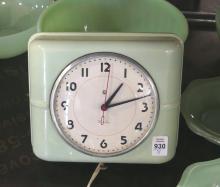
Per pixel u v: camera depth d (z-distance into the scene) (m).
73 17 0.85
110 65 0.65
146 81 0.66
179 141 0.77
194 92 0.82
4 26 1.00
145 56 0.65
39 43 0.64
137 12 0.88
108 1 0.86
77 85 0.66
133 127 0.67
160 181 0.69
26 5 1.00
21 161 0.72
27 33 0.89
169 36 0.65
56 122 0.67
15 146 0.74
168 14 0.87
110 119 0.67
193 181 0.65
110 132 0.67
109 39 0.65
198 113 0.81
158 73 0.65
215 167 0.66
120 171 0.71
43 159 0.69
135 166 0.71
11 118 0.80
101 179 0.69
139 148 0.68
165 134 0.68
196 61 0.95
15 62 0.94
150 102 0.66
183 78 0.90
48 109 0.67
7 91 0.86
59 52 0.64
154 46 0.64
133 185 0.69
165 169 0.71
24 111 0.82
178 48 0.65
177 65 0.65
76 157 0.68
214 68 0.93
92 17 0.86
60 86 0.66
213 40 1.00
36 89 0.66
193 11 1.03
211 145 0.77
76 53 0.64
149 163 0.70
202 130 0.73
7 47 0.89
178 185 0.65
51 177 0.69
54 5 0.82
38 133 0.68
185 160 0.73
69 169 0.71
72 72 0.65
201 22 1.03
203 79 0.85
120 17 0.88
